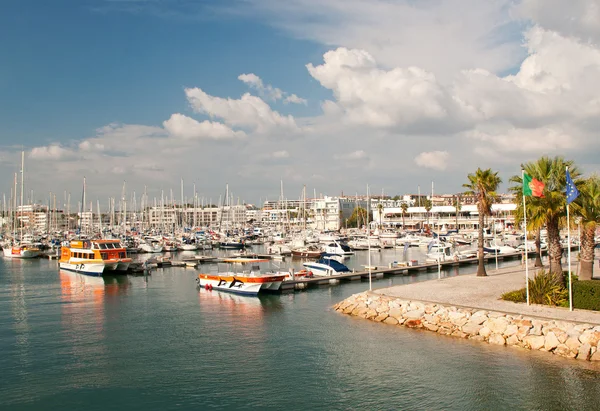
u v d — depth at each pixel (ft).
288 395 97.45
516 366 106.73
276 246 411.13
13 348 128.16
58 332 143.43
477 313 131.85
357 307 160.25
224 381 105.09
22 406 94.07
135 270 281.13
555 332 115.55
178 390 100.78
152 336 138.92
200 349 126.52
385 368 109.40
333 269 244.83
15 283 241.96
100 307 179.22
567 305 132.67
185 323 153.48
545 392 94.63
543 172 143.54
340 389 99.71
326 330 141.08
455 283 184.34
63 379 106.83
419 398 94.48
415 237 485.97
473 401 92.43
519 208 150.41
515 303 140.77
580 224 160.45
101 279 255.09
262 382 104.06
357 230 620.49
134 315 165.17
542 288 138.82
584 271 161.79
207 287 216.54
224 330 144.46
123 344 131.34
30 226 591.78
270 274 207.41
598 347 107.76
